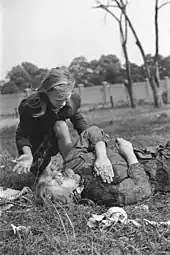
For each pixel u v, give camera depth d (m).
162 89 23.73
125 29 20.05
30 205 2.62
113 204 2.66
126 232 2.17
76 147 2.88
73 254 1.93
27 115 3.04
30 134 3.13
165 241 2.05
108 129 8.75
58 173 2.73
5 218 2.39
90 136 2.90
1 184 3.40
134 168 2.75
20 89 25.75
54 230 2.23
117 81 31.47
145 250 1.98
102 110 18.69
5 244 2.07
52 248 2.00
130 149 2.87
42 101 3.03
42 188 2.65
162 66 29.14
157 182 2.87
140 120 10.68
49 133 3.14
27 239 2.07
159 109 15.78
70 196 2.66
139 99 24.19
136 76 30.42
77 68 34.22
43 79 3.04
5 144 6.23
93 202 2.70
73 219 2.38
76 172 2.74
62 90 2.94
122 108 19.30
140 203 2.69
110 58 34.50
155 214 2.48
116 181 2.67
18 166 2.90
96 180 2.68
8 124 12.31
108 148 2.90
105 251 1.96
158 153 2.97
